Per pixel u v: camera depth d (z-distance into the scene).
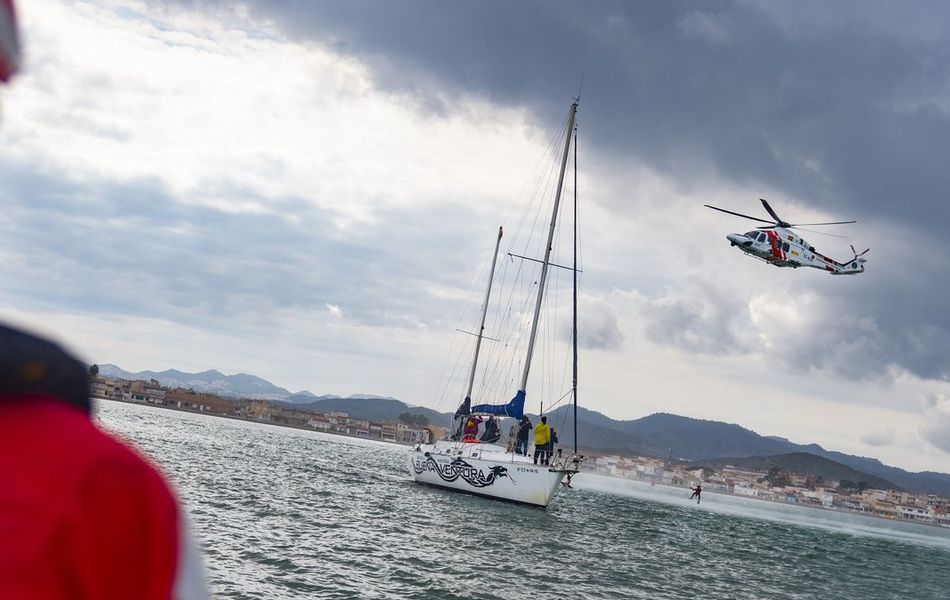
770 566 36.22
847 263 47.94
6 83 0.98
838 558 47.53
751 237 45.91
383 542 24.89
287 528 25.42
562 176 48.50
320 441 151.88
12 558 0.98
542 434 39.78
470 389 54.31
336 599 16.64
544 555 26.73
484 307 55.56
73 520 1.03
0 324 1.09
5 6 0.98
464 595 18.52
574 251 47.44
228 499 31.05
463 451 43.66
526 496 39.88
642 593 22.45
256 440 100.56
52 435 1.06
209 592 1.22
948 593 37.03
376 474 60.12
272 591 16.62
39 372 1.08
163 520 1.11
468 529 30.66
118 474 1.08
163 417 142.00
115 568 1.07
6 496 1.00
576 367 42.44
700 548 39.28
